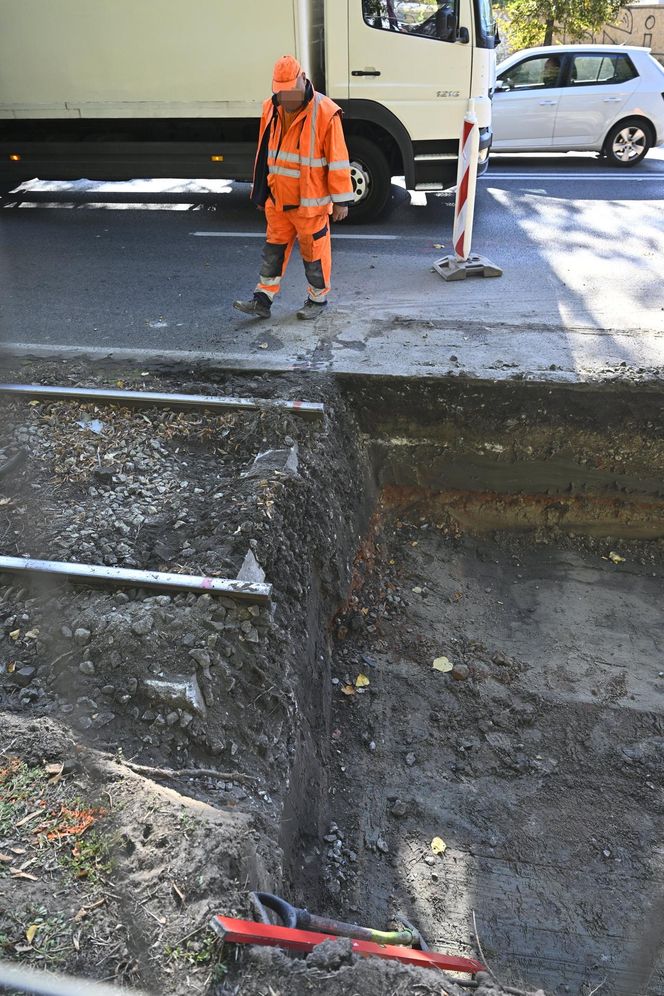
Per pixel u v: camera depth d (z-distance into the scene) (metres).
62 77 7.96
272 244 5.68
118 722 2.82
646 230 8.05
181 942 1.99
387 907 3.24
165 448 4.35
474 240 7.83
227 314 6.10
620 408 4.91
